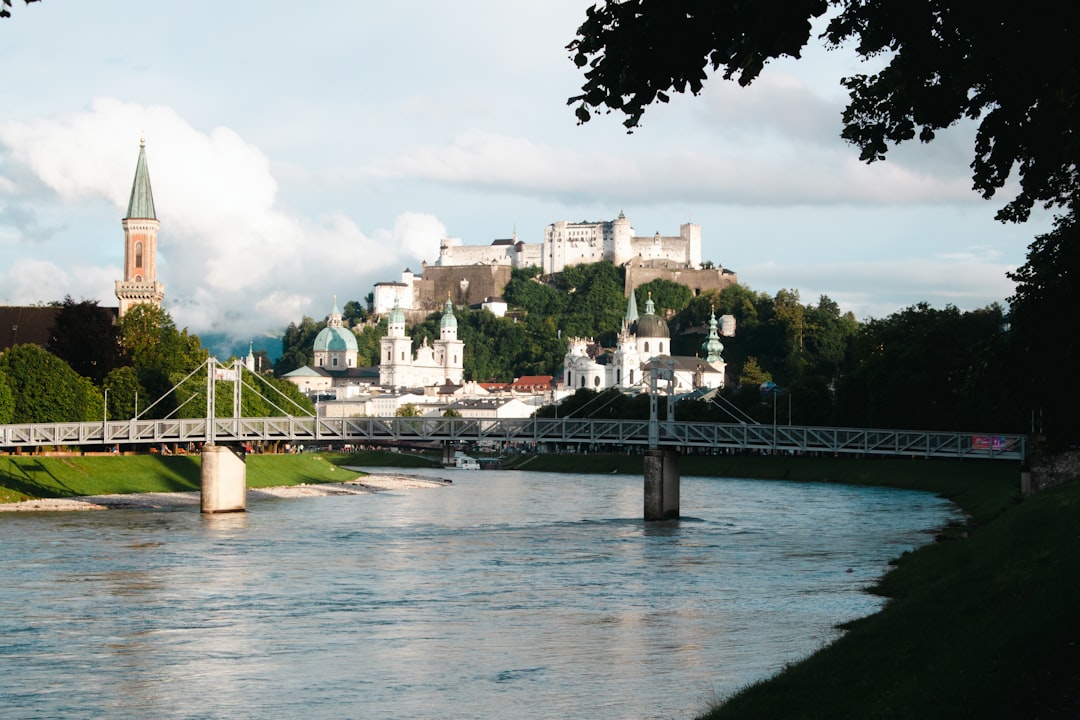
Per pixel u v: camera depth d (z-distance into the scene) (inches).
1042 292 2947.8
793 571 4490.7
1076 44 1517.0
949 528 6023.6
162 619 3538.4
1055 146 1736.0
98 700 2596.0
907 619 2637.8
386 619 3526.1
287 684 2709.2
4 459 7431.1
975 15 1523.1
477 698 2544.3
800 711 1934.1
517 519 7027.6
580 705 2459.4
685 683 2632.9
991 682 1716.3
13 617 3565.5
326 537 5836.6
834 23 1587.1
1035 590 2452.0
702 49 1405.0
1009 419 7500.0
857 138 1777.8
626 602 3789.4
